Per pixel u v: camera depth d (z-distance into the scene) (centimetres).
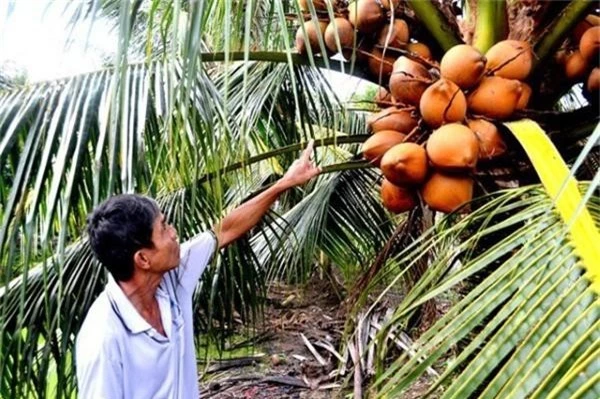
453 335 96
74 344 181
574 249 93
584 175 179
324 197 271
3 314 148
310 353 466
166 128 134
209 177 190
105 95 150
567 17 139
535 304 89
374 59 163
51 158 150
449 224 142
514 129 130
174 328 156
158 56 181
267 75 221
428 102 133
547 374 79
